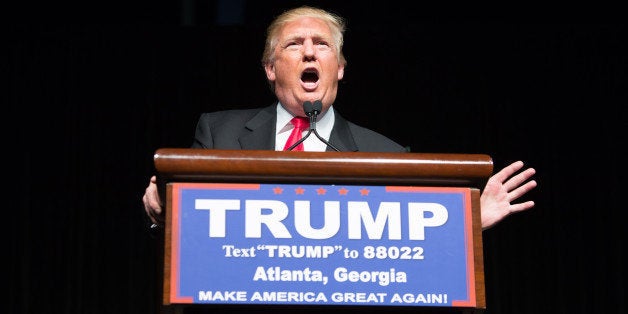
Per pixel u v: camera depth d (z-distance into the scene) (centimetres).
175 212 113
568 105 463
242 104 449
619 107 463
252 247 112
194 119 450
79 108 452
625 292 451
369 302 112
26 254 438
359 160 116
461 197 117
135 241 443
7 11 445
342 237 114
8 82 449
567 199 459
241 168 114
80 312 434
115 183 447
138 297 437
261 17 454
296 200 114
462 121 457
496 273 453
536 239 457
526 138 460
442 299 113
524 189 142
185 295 110
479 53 464
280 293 111
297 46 178
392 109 454
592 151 461
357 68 455
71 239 441
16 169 444
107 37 455
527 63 464
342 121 180
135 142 450
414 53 459
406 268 114
